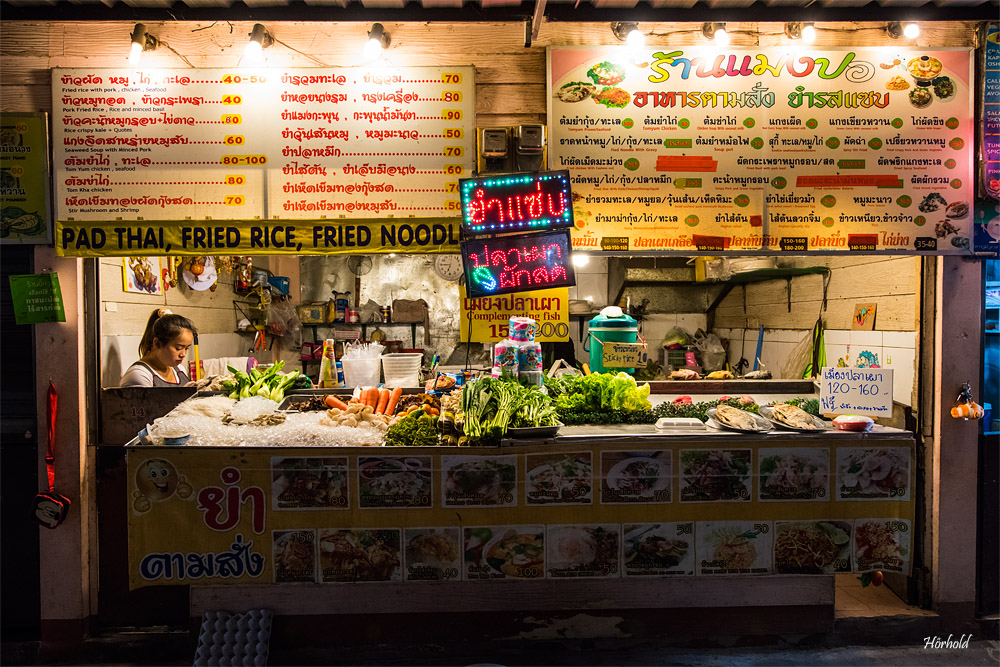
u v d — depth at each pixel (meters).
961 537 3.11
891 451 2.82
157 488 2.74
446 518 2.78
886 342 3.59
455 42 3.04
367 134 3.00
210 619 2.90
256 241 2.99
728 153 3.03
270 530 2.76
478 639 2.96
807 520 2.83
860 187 3.04
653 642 2.99
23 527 3.02
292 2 2.94
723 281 5.61
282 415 3.11
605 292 6.25
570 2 2.96
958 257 3.09
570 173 3.02
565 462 2.78
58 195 2.96
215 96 2.97
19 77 2.98
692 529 2.82
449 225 3.03
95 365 3.08
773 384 3.63
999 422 3.21
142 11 2.96
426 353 6.39
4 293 3.01
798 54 3.01
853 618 3.05
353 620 2.95
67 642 2.97
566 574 2.81
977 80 3.06
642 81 3.01
